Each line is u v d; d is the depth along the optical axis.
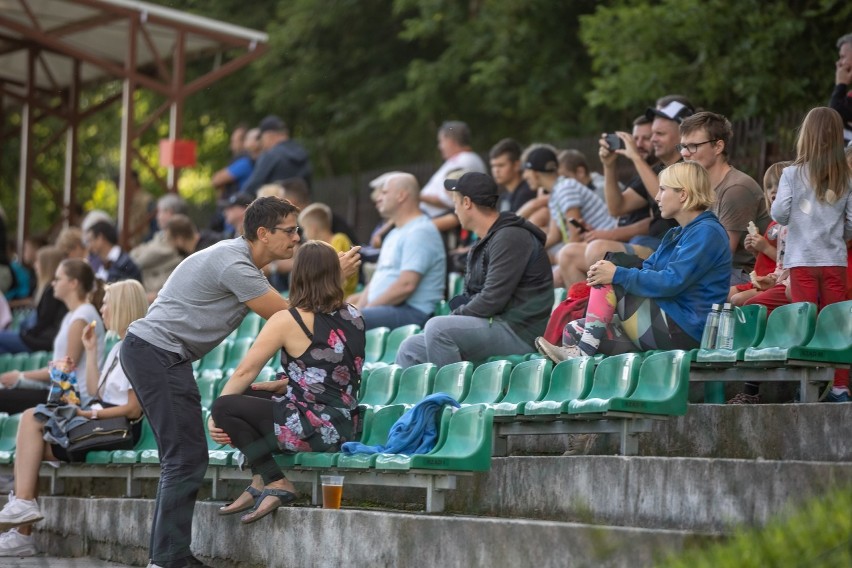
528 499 19.67
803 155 21.78
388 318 29.88
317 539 19.69
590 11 60.66
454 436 19.72
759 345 21.39
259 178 40.91
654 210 26.09
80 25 51.78
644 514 17.97
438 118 68.44
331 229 35.84
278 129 41.25
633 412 18.98
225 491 23.58
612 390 20.45
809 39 45.62
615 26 49.75
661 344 21.50
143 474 25.36
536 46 61.72
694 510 17.39
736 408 19.52
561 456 19.36
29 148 62.34
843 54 25.88
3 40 59.81
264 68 73.50
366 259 35.78
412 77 65.25
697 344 21.52
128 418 26.00
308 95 74.19
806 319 20.64
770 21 45.31
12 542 25.94
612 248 25.25
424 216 30.83
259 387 21.05
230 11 78.25
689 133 24.19
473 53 63.50
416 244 30.23
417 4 66.75
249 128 79.44
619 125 57.62
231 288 20.62
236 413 20.56
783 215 21.83
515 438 22.78
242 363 20.66
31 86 61.50
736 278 24.50
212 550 21.69
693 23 46.34
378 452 20.19
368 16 72.12
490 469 20.30
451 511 20.86
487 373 22.78
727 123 24.27
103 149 90.31
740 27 46.22
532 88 60.81
